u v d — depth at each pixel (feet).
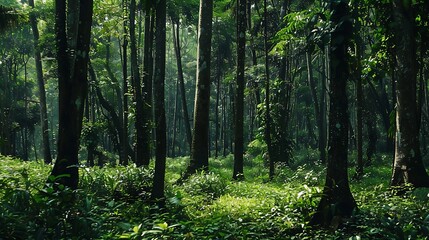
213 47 123.24
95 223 20.88
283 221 25.41
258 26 87.76
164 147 28.76
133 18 57.36
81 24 28.84
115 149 82.58
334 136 25.55
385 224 21.68
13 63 141.18
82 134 80.84
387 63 46.91
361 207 27.30
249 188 42.65
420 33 40.45
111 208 24.86
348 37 24.75
